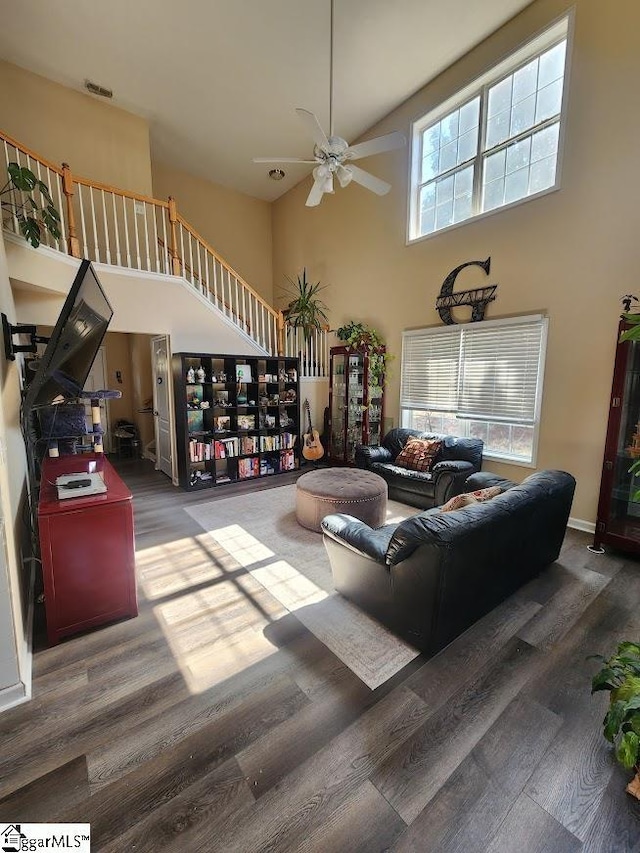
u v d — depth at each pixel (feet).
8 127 14.70
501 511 7.01
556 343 12.37
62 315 5.98
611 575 9.27
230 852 3.90
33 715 5.42
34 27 12.87
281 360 18.75
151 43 13.57
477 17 12.52
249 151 20.53
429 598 6.29
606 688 4.54
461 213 15.25
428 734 5.17
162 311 15.98
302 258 23.79
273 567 9.61
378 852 3.90
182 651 6.71
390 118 17.28
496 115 13.87
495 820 4.19
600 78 10.88
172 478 17.33
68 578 6.88
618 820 4.20
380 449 16.33
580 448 12.05
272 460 18.78
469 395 14.99
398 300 17.76
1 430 5.63
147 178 18.06
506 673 6.25
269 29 12.91
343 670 6.29
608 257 11.07
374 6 12.02
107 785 4.50
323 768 4.72
